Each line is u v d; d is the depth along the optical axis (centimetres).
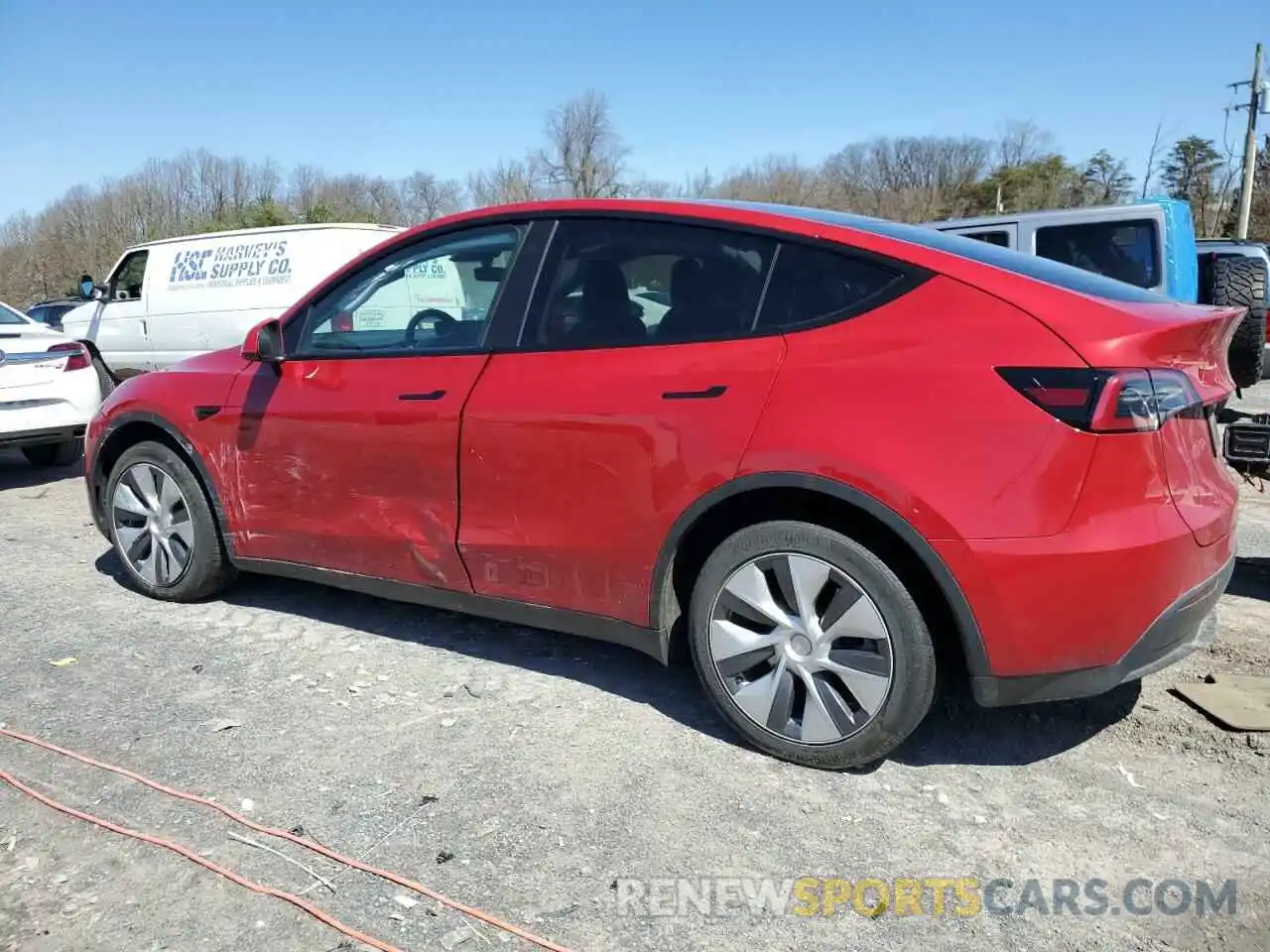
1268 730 314
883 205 5769
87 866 257
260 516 412
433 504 358
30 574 504
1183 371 274
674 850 261
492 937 229
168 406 433
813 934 230
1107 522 255
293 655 392
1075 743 315
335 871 254
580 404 319
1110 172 5006
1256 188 3212
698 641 312
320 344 396
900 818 275
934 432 265
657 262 323
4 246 6059
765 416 287
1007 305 267
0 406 699
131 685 365
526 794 288
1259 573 477
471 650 397
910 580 280
